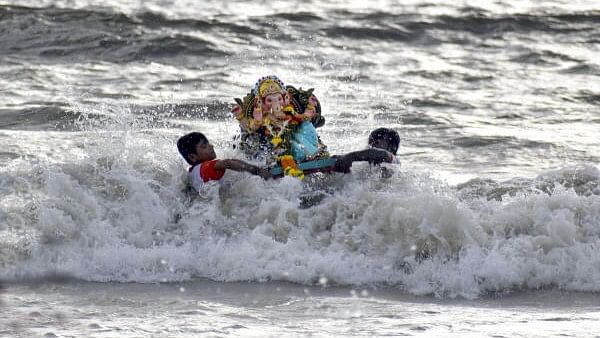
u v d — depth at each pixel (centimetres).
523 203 3088
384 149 3462
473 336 2247
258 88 3391
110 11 8600
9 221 3083
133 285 2780
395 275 2859
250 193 3250
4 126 5069
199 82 6650
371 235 3006
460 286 2767
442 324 2370
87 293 2677
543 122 5628
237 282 2830
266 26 8506
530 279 2806
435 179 3284
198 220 3189
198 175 3294
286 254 2961
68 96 6056
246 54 7650
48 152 4162
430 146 4772
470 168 4269
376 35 8456
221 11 9094
